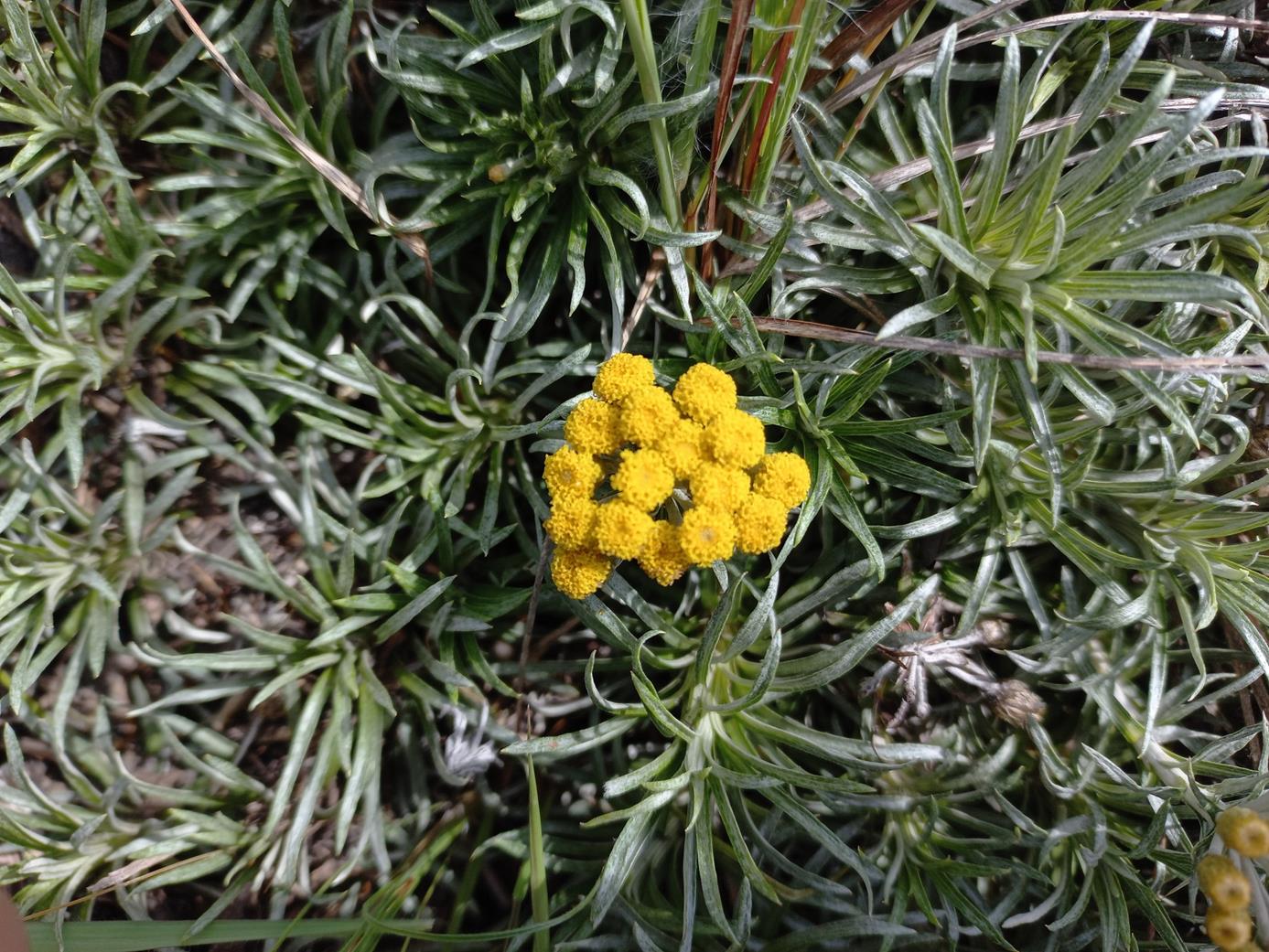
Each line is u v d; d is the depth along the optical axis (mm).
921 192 157
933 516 152
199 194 167
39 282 153
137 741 168
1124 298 128
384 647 171
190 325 162
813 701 175
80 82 157
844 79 151
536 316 158
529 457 175
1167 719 160
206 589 166
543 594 168
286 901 161
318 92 158
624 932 165
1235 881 128
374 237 168
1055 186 130
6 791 161
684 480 123
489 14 145
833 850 145
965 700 168
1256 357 120
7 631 156
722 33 153
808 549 172
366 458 174
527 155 154
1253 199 153
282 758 173
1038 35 157
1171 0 153
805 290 159
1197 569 149
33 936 146
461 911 169
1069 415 158
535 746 148
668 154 139
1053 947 156
